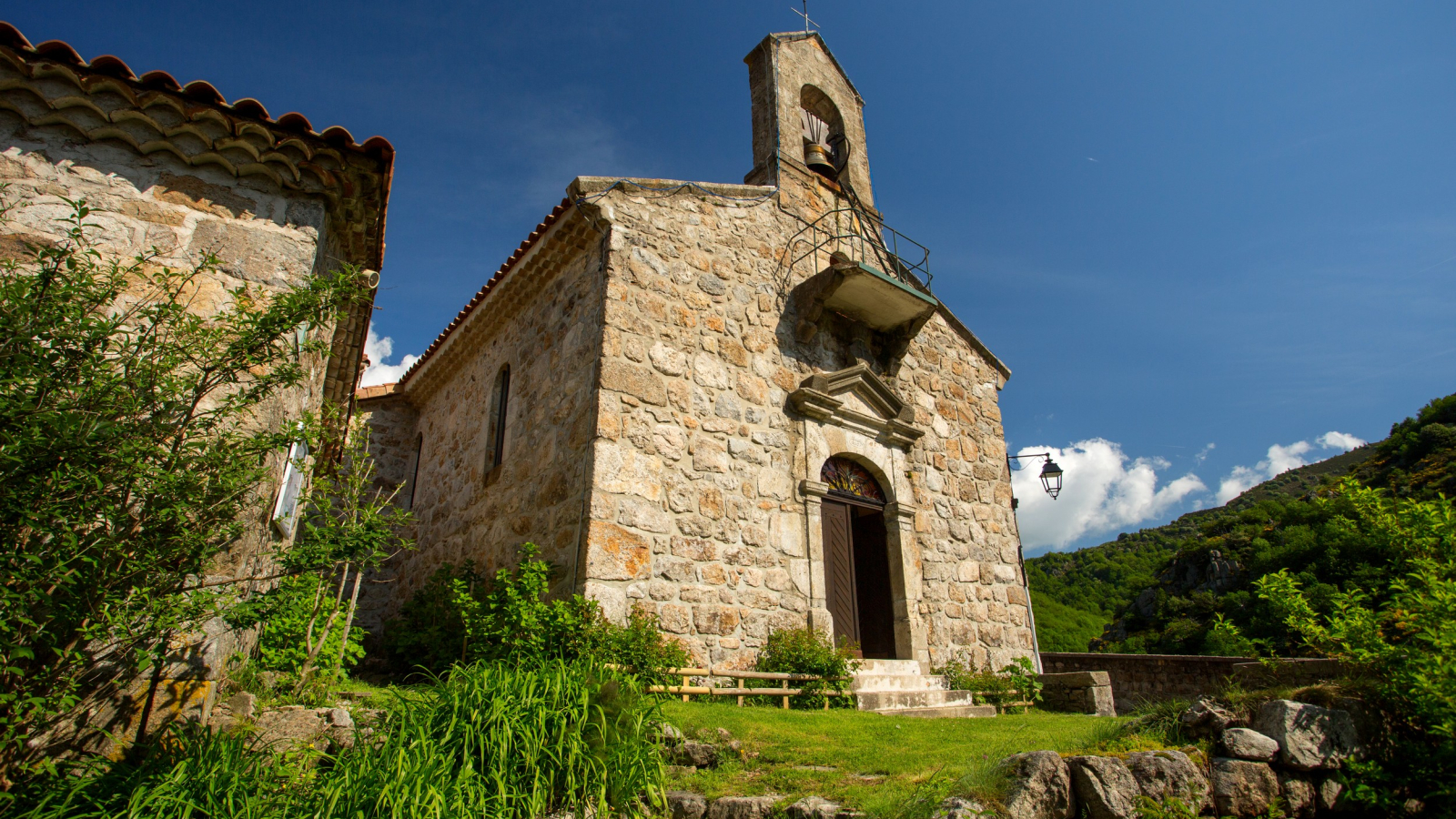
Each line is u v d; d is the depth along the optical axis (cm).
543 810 380
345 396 854
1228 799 369
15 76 488
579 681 460
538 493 864
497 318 1099
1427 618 395
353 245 650
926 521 1080
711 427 870
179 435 346
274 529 613
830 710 705
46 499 300
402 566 1259
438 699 435
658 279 887
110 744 369
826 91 1257
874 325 1120
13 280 364
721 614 802
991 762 391
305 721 443
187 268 507
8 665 303
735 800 400
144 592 322
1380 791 387
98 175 505
